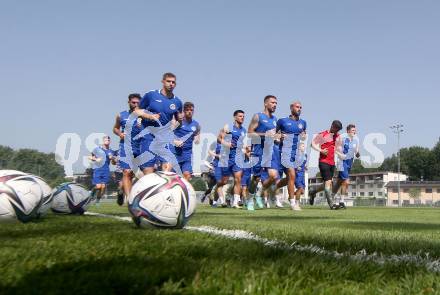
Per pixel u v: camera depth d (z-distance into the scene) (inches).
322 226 243.1
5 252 115.0
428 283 92.4
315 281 90.0
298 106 494.3
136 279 84.0
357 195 4323.3
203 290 79.1
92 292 77.2
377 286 89.4
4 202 215.9
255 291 79.7
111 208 545.6
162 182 193.0
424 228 243.3
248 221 276.5
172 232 176.6
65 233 167.8
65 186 327.3
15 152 4256.9
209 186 751.7
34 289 78.2
